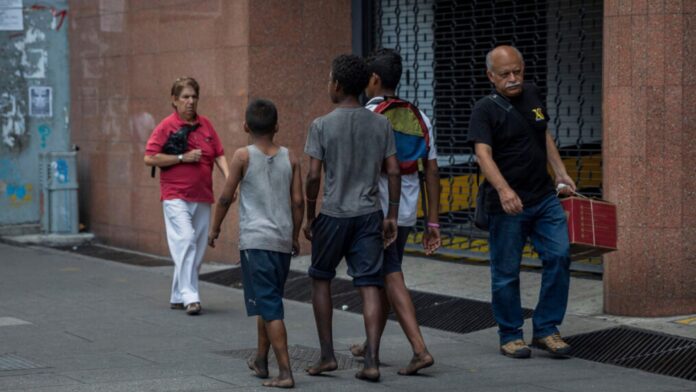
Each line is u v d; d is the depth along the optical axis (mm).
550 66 11305
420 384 6828
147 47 13547
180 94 9625
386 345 8148
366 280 6953
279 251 6820
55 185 14562
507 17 11602
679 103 8359
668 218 8469
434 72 12141
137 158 13891
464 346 8164
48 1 15109
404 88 12508
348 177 6906
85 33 14820
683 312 8531
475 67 11914
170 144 9594
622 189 8578
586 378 7047
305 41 12234
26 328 8797
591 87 10992
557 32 10906
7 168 14961
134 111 13883
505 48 7512
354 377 7020
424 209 7523
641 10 8352
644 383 6914
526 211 7547
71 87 15234
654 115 8398
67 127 15359
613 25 8492
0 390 6586
